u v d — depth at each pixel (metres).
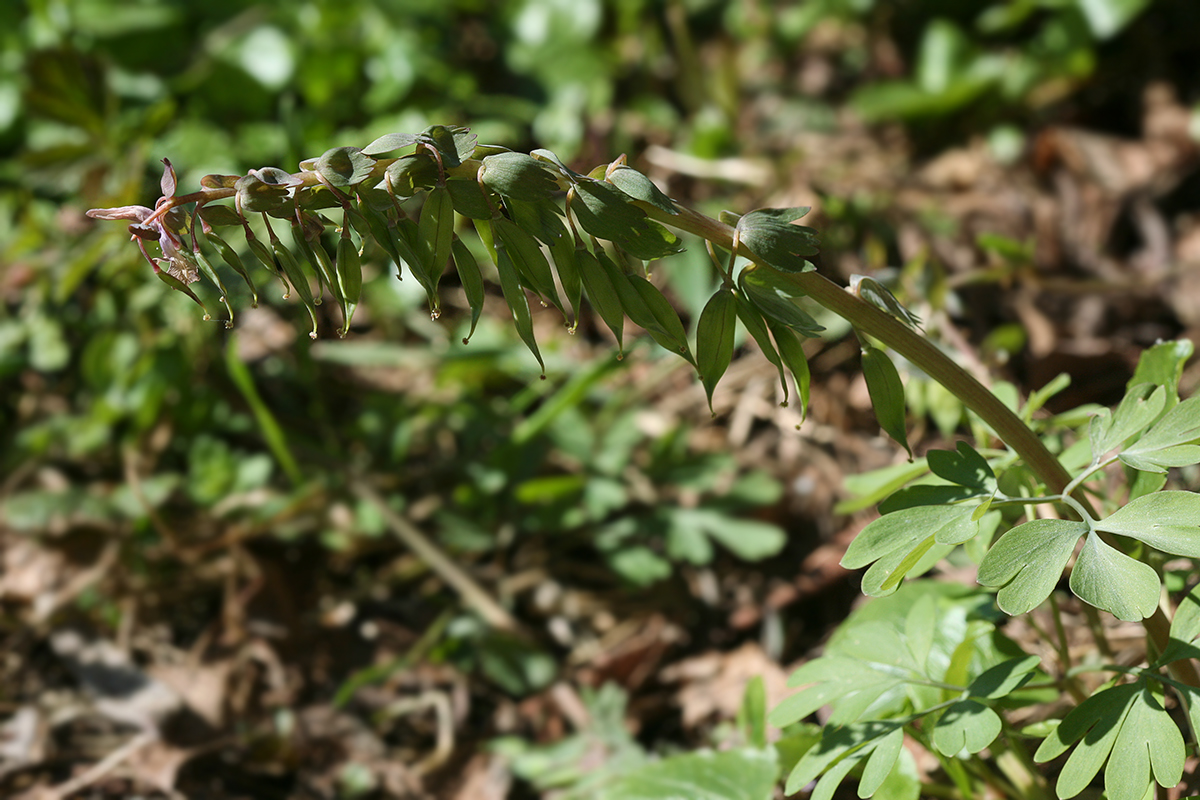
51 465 2.62
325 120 3.26
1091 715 1.04
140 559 2.39
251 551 2.46
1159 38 3.49
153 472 2.58
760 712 1.68
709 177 3.28
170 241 0.93
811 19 3.96
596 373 2.34
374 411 2.65
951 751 1.09
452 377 2.65
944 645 1.42
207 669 2.20
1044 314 2.73
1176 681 1.04
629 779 1.64
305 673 2.22
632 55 3.86
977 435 1.68
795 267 0.99
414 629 2.33
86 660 2.21
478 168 0.97
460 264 1.01
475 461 2.56
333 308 2.76
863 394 2.56
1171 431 1.05
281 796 2.00
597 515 2.36
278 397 2.79
